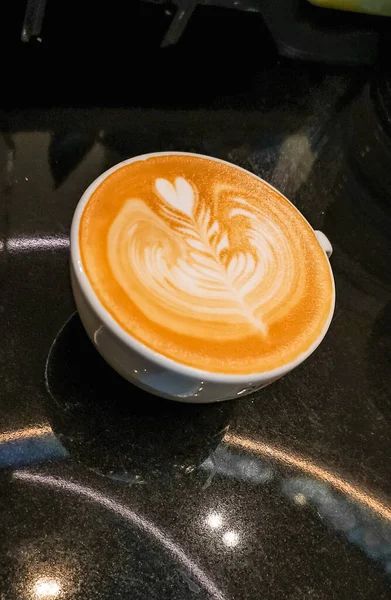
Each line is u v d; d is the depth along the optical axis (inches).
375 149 17.9
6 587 9.6
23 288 12.1
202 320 10.4
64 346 11.7
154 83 16.0
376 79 19.2
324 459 12.2
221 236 11.4
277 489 11.6
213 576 10.5
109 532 10.3
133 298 10.2
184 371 9.8
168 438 11.4
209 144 15.7
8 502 10.1
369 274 15.3
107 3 15.4
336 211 16.1
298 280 11.4
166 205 11.4
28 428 10.8
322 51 18.7
